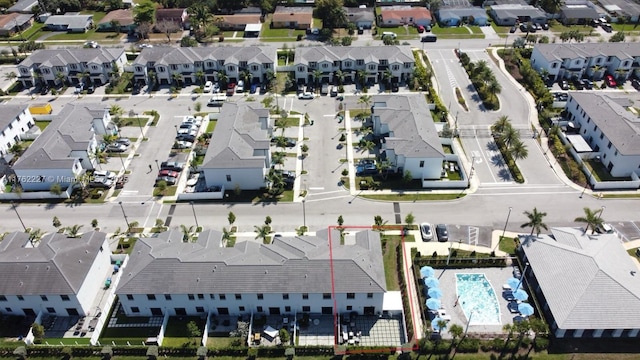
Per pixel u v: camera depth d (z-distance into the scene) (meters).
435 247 101.69
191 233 105.44
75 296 85.94
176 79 162.75
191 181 121.62
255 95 158.88
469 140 135.25
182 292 84.94
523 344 82.56
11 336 86.50
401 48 165.50
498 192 116.88
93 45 194.88
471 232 105.44
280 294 85.25
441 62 177.12
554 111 147.38
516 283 90.56
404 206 113.38
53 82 167.12
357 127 141.88
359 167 124.56
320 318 88.62
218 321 88.31
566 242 95.75
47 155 119.88
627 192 115.88
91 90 162.25
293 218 110.50
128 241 104.88
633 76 163.50
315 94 158.88
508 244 102.06
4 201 117.25
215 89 163.38
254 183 118.75
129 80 169.50
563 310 83.19
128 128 143.12
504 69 171.12
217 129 129.38
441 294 90.06
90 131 131.25
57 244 92.88
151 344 84.00
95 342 84.81
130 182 122.12
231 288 85.00
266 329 86.00
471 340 82.69
